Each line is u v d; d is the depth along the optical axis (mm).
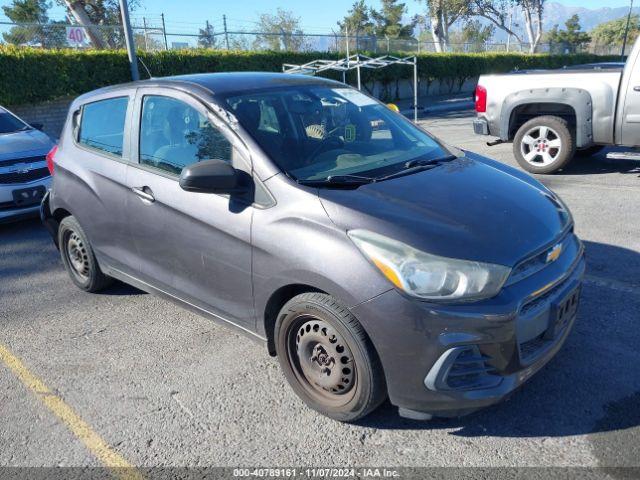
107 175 4016
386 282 2533
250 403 3160
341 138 3580
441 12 35719
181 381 3410
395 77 24578
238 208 3086
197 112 3467
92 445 2873
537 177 7965
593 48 43375
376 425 2918
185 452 2789
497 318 2471
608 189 7113
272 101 3555
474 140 12234
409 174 3244
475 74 29391
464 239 2594
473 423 2883
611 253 4984
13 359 3771
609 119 7316
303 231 2789
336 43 23250
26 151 6844
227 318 3363
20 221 7402
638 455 2594
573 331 3686
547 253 2781
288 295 3021
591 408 2934
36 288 5016
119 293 4809
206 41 19531
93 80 15234
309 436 2859
